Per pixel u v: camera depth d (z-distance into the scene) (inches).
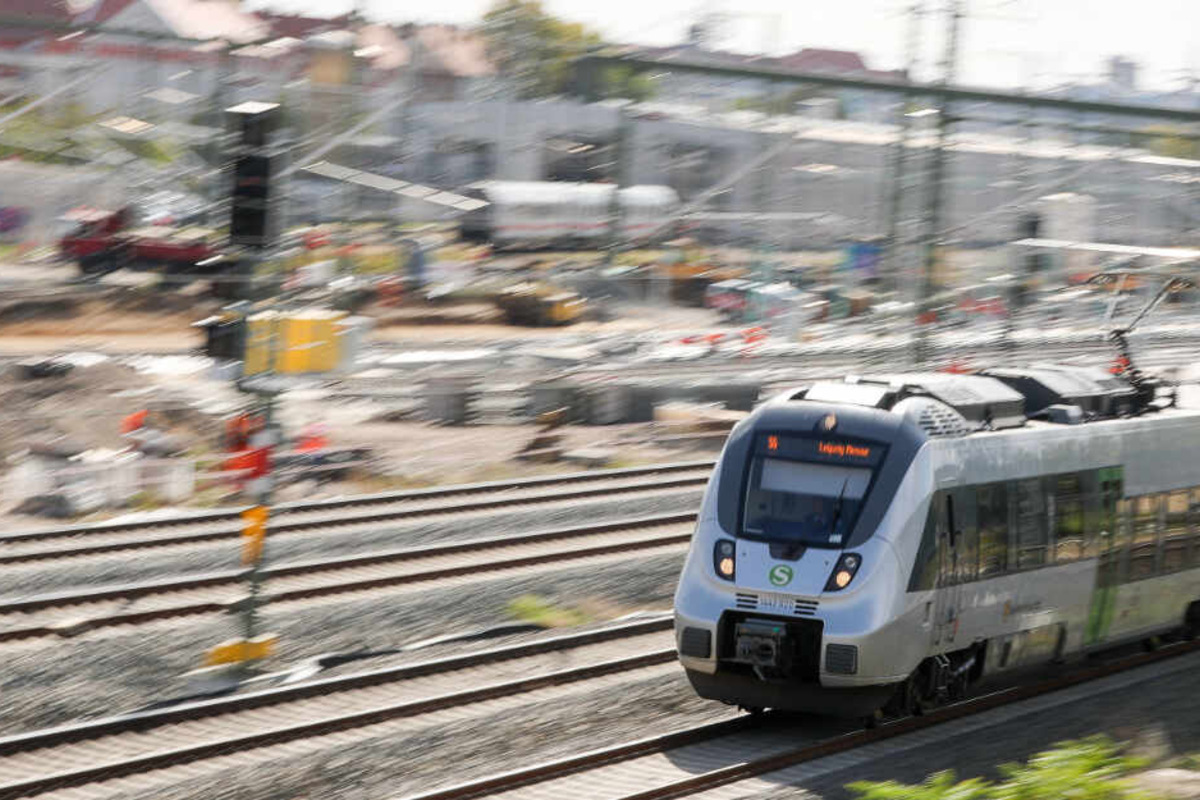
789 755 1649.9
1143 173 5068.9
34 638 2065.7
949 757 1674.5
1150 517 2204.7
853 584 1663.4
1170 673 2203.5
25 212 4682.6
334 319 2111.2
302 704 1847.9
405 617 2306.8
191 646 2078.0
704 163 5182.1
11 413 3489.2
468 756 1658.5
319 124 4005.9
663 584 2652.6
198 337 4441.4
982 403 1934.1
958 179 4699.8
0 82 4242.1
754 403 4463.6
